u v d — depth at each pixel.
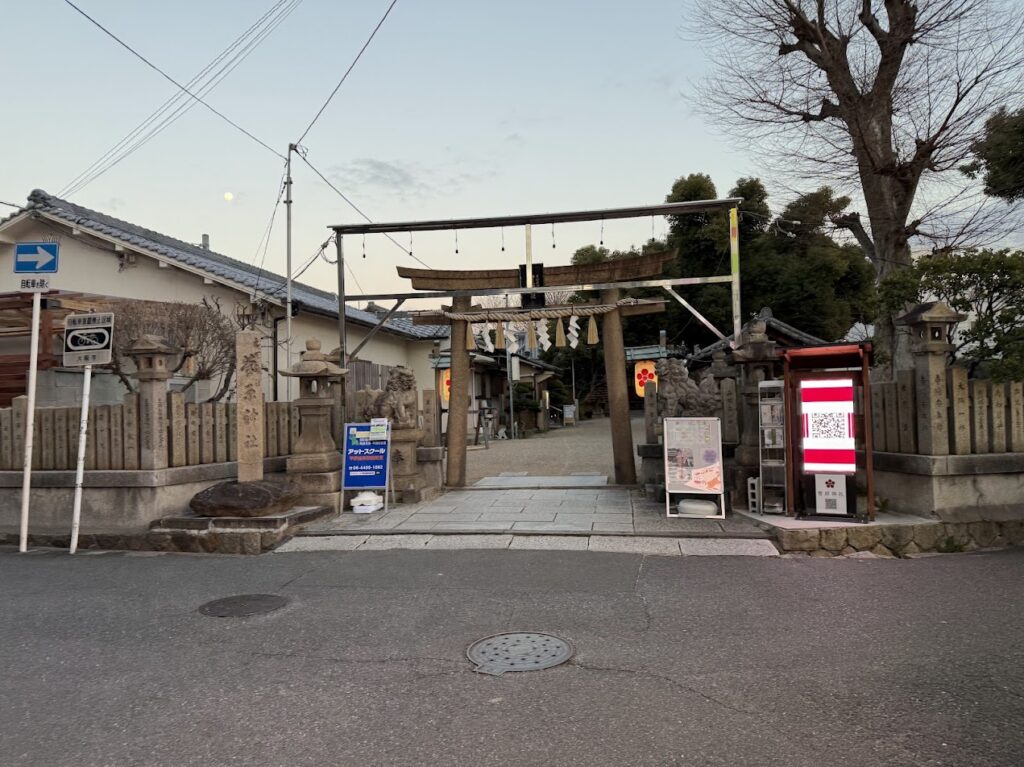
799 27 12.13
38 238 15.60
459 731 3.36
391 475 9.38
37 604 5.61
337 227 10.59
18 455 8.26
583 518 8.08
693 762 3.01
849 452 7.16
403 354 22.11
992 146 11.71
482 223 10.37
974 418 7.20
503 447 18.75
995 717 3.33
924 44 11.22
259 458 8.25
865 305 11.88
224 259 20.62
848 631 4.57
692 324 27.58
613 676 3.96
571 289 10.36
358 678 4.04
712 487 7.80
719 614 4.98
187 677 4.11
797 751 3.07
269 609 5.38
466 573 6.22
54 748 3.29
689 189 25.02
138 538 7.55
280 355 14.80
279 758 3.15
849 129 12.13
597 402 39.34
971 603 5.10
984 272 7.68
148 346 7.76
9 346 11.91
